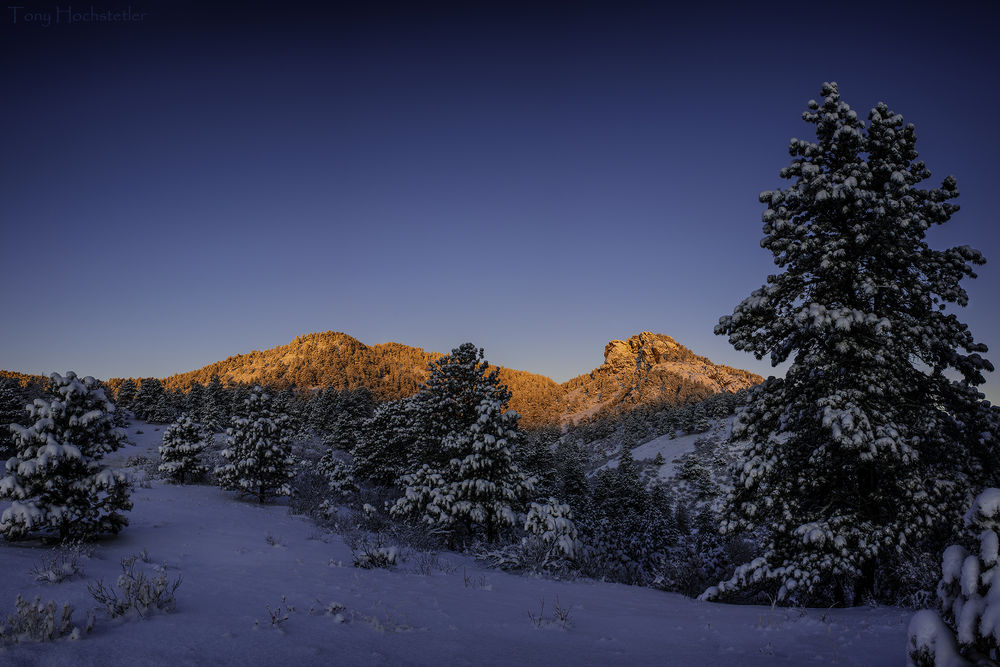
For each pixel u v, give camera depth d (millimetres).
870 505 12000
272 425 25594
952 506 11102
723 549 17391
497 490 21719
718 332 14125
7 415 49562
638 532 27328
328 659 4059
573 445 107875
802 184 13141
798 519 12227
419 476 22484
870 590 11500
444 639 5094
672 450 92938
